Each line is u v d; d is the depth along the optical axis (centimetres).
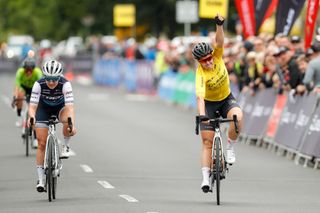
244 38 4603
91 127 4675
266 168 3241
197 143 3991
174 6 9712
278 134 3709
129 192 2612
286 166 3303
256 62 4081
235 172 3128
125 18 9075
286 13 4272
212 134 2400
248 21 4541
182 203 2403
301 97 3516
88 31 11712
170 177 2958
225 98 2486
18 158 3438
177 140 4106
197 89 2395
